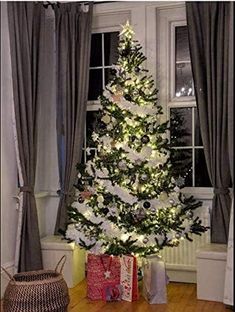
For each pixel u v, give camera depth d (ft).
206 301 11.96
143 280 12.37
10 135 13.37
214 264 11.97
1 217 12.88
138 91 12.41
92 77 15.10
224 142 12.78
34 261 13.38
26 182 13.47
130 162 12.03
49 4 14.58
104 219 12.03
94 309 11.38
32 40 13.80
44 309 10.20
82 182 12.57
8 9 13.08
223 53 12.71
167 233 11.96
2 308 11.50
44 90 14.89
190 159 14.12
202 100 13.03
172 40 14.37
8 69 13.34
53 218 15.11
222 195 12.89
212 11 12.87
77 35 14.30
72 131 14.25
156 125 13.37
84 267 14.34
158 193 12.00
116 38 14.93
